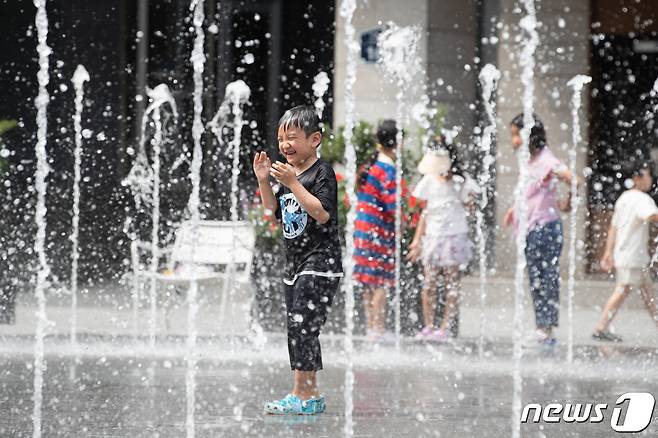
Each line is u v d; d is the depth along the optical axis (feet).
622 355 49.11
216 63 83.10
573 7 74.02
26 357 44.65
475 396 36.76
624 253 55.01
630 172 56.80
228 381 38.93
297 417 31.89
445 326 54.95
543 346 52.11
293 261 32.22
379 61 75.20
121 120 80.89
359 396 36.22
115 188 77.97
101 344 49.44
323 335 55.36
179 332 54.29
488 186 74.54
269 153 82.38
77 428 29.86
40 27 43.88
